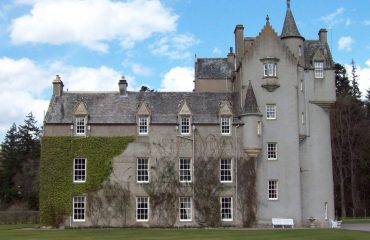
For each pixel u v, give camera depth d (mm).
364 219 76938
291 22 57844
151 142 53781
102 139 53438
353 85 107000
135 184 52969
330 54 58531
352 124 89875
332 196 55906
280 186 53812
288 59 55969
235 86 60469
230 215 53219
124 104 56219
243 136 54250
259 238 36562
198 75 66500
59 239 36656
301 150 55812
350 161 88375
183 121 54625
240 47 59906
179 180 53344
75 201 52500
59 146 53031
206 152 53875
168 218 52625
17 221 70938
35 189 96500
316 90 56656
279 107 55094
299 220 53531
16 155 103125
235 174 53625
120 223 52281
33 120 110312
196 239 35875
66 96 56750
